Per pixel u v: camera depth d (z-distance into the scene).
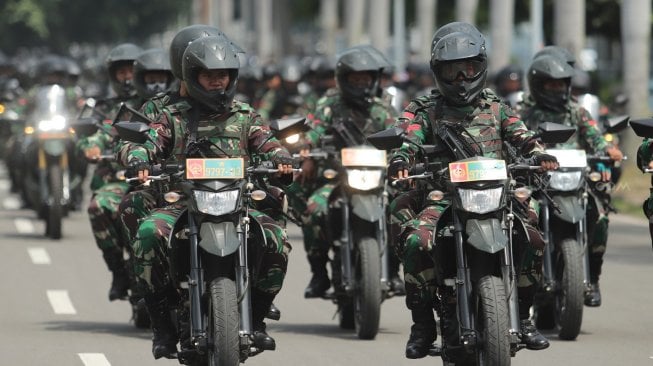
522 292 19.83
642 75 63.84
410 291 19.88
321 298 29.16
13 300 30.98
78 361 23.61
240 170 18.69
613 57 110.00
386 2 118.19
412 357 20.05
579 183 25.80
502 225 18.73
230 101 19.91
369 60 27.66
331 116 28.14
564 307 25.55
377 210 25.92
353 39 124.88
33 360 23.72
